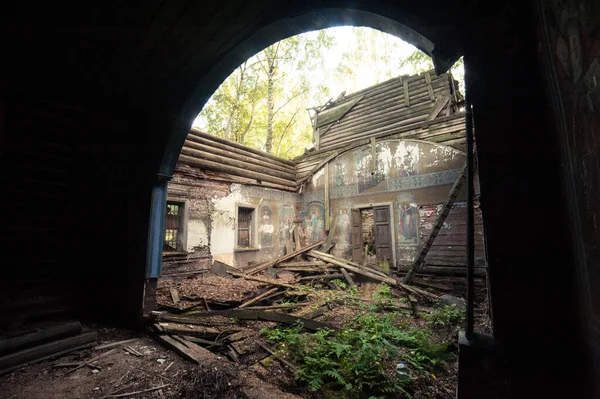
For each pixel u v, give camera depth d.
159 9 3.06
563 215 1.58
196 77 4.20
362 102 13.68
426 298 6.94
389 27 2.61
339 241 11.44
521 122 1.77
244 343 4.24
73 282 4.74
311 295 7.30
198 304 6.13
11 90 4.05
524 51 1.83
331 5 2.75
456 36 2.11
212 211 9.57
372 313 5.82
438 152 9.45
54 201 4.64
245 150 11.23
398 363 3.71
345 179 11.66
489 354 1.66
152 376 3.13
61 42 3.53
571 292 1.56
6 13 3.00
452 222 8.75
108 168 5.02
